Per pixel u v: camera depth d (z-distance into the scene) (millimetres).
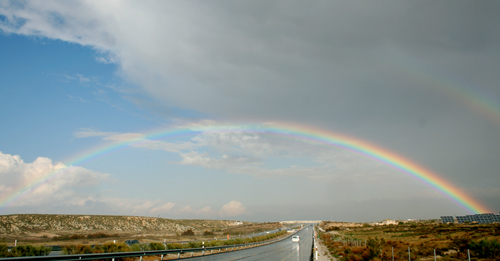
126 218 142125
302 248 49344
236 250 46688
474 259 26781
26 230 92812
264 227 195250
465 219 119438
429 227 98125
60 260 20125
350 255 32094
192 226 167000
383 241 42875
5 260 17203
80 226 114625
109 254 23938
